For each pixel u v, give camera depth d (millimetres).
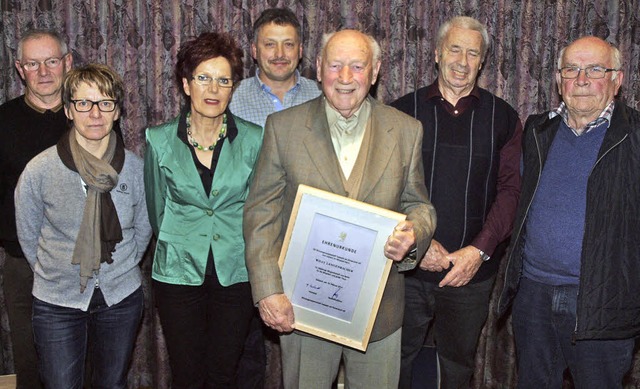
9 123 2600
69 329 2236
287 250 2121
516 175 2584
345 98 2047
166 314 2350
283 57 2723
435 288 2631
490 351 3424
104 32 3062
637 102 3303
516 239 2449
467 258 2496
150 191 2324
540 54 3252
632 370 3398
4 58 3027
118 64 3105
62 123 2627
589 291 2223
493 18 3221
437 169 2549
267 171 2158
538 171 2367
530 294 2424
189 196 2271
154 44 3064
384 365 2260
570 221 2277
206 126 2270
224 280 2309
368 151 2123
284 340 2270
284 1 3109
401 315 2275
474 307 2629
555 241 2309
